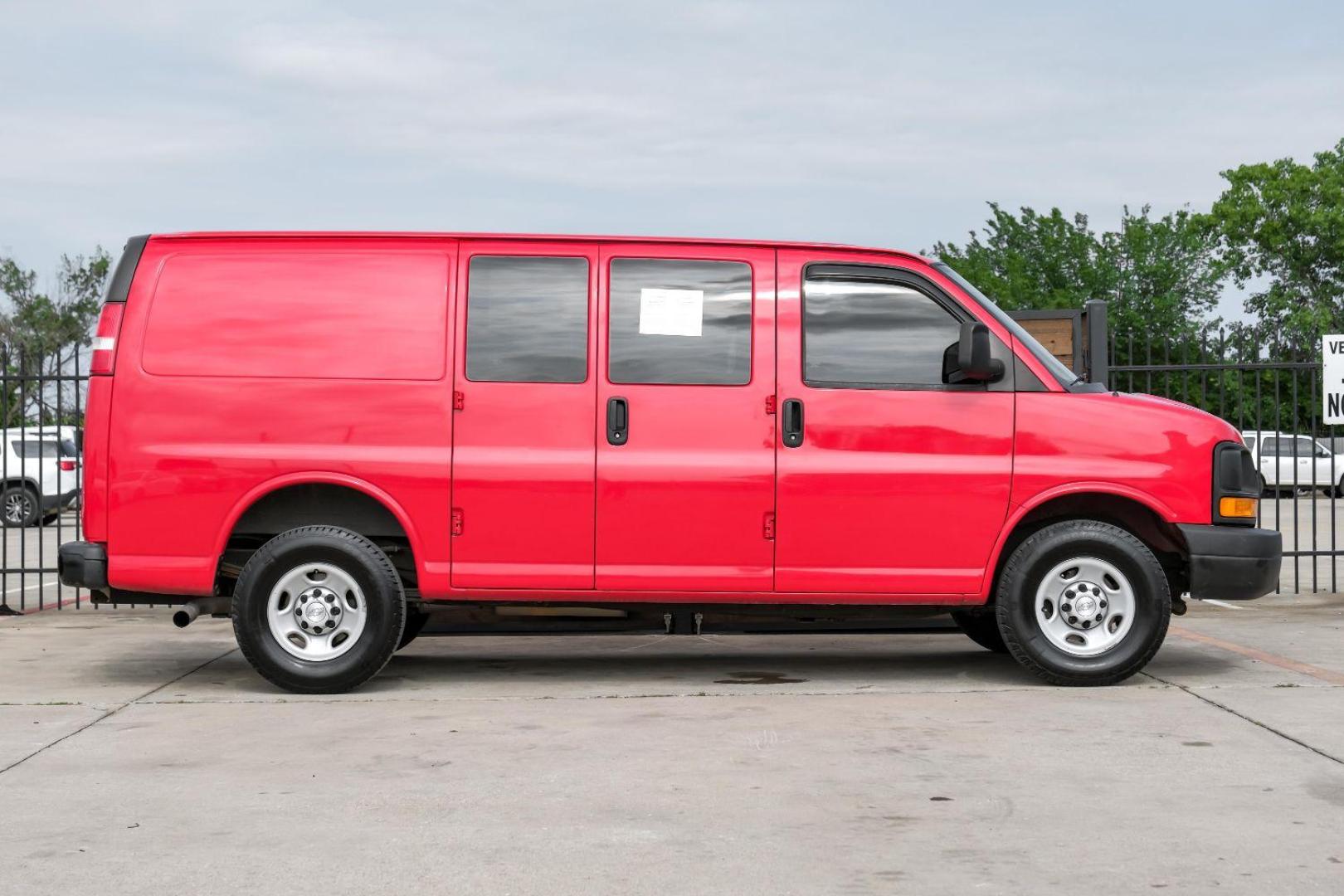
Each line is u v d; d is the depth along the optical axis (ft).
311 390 25.82
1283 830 16.43
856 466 25.86
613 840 16.10
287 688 25.88
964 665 29.68
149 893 14.34
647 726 22.77
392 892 14.32
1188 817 16.99
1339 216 199.52
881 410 26.00
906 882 14.56
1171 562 27.91
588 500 25.75
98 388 25.89
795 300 26.21
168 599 26.53
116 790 18.62
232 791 18.49
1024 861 15.25
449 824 16.85
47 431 84.38
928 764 19.86
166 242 26.20
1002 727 22.49
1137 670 26.11
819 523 25.85
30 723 23.20
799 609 26.43
